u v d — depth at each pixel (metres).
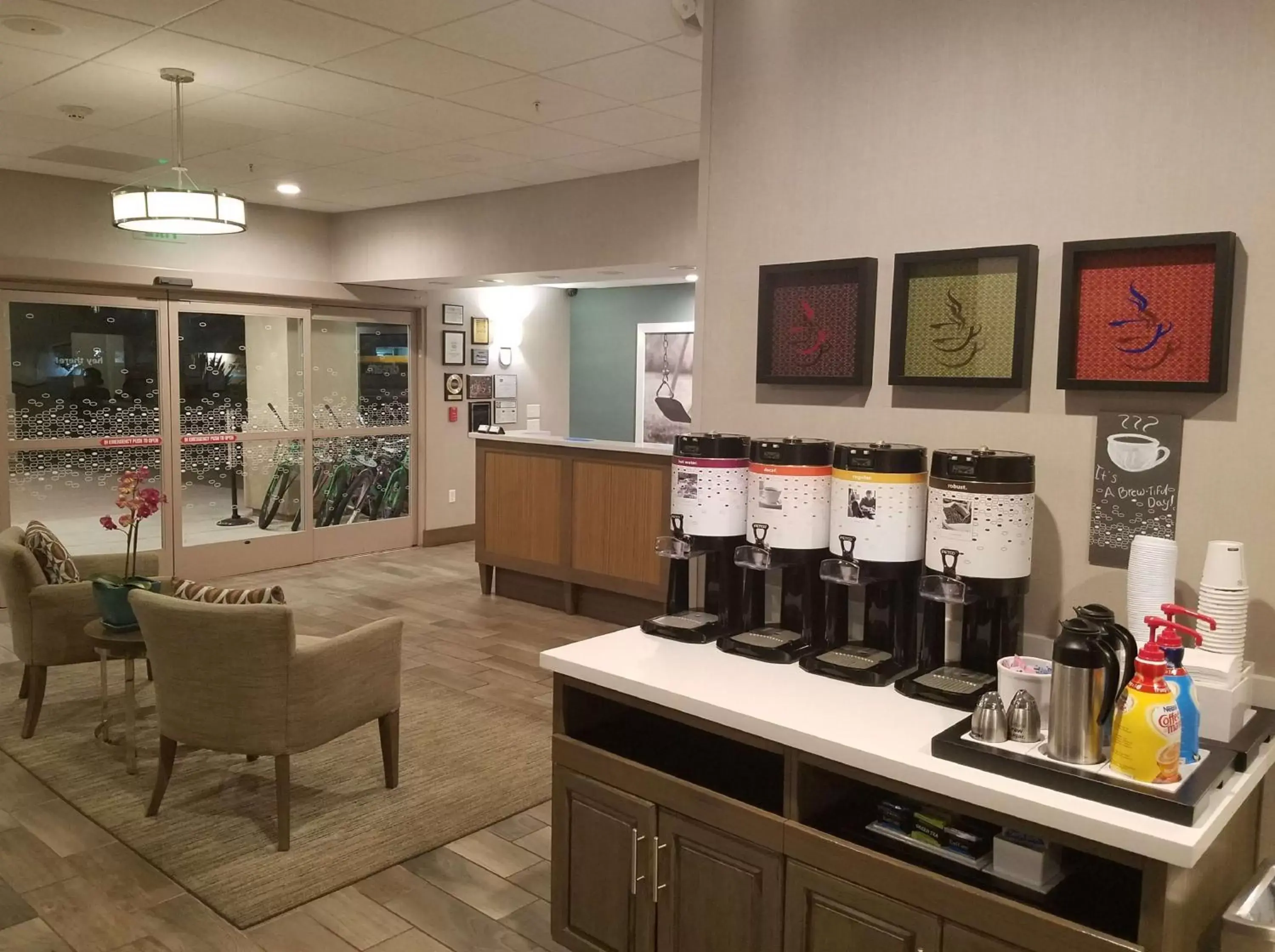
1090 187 1.98
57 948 2.42
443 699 4.31
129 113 4.51
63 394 5.98
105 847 2.93
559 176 5.91
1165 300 1.89
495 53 3.68
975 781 1.57
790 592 2.34
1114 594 2.00
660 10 3.26
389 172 5.82
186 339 6.51
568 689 2.24
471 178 6.02
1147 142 1.91
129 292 6.21
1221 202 1.83
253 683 2.81
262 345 6.92
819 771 1.87
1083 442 2.02
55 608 3.68
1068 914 1.57
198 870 2.79
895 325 2.25
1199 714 1.61
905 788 1.66
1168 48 1.87
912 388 2.27
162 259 6.38
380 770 3.52
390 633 3.23
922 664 2.08
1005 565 1.94
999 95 2.09
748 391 2.59
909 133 2.23
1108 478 1.99
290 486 7.17
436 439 8.06
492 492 6.22
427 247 6.85
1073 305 1.99
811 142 2.41
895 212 2.27
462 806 3.24
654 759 2.22
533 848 2.97
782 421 2.52
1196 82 1.84
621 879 2.13
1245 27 1.79
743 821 1.90
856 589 2.37
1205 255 1.83
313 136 4.96
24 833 3.02
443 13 3.29
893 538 2.09
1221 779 1.56
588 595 5.82
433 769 3.54
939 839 1.78
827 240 2.39
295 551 7.20
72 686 4.40
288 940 2.47
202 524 6.65
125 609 3.36
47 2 3.19
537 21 3.36
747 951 1.92
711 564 2.45
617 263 5.88
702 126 2.63
